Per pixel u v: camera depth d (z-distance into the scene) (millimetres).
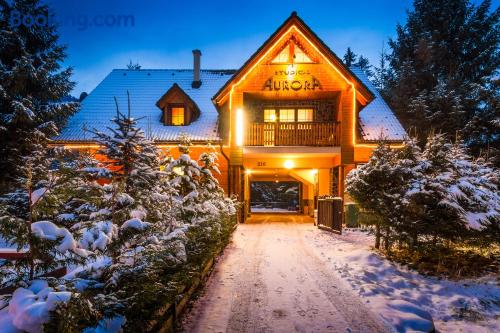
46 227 3354
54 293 2912
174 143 17531
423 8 30344
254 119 18656
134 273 3846
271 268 8664
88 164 5602
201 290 6938
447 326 5715
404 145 10172
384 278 7852
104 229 3930
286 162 18562
